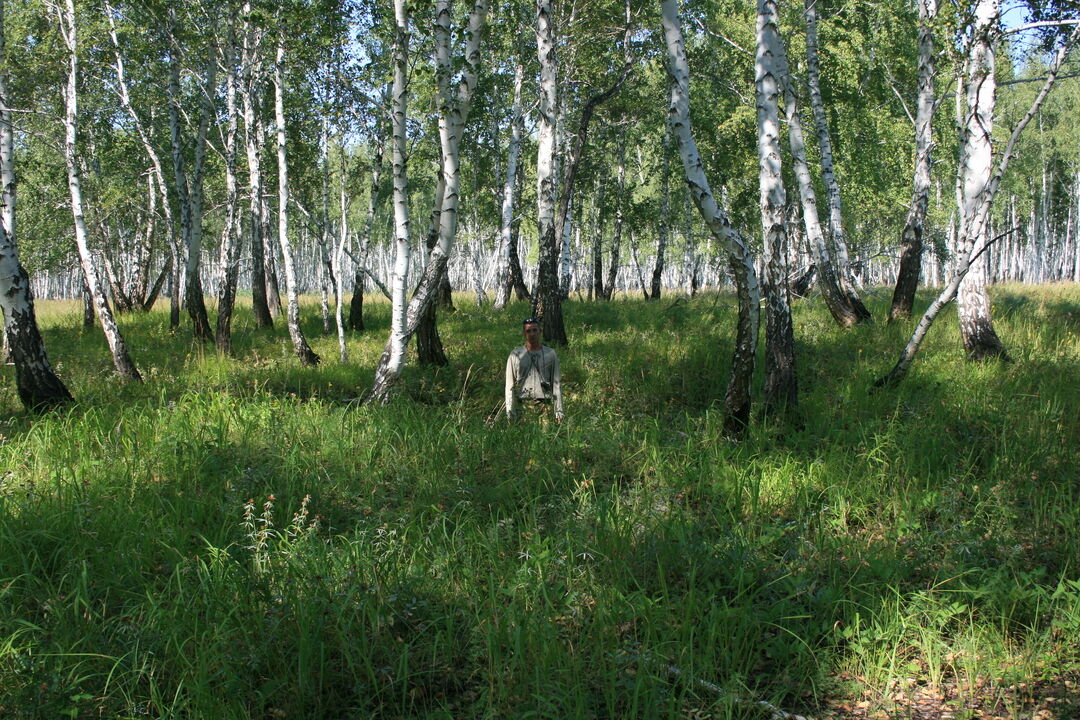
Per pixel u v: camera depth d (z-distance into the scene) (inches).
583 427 288.5
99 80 758.5
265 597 156.6
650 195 1327.5
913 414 300.0
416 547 185.3
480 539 190.5
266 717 135.3
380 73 518.0
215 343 569.9
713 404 341.1
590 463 262.1
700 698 137.4
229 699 132.9
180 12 623.8
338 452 256.4
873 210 1087.6
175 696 131.3
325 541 186.4
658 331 581.9
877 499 222.2
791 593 165.9
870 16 770.2
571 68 840.9
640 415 320.8
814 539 195.6
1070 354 413.1
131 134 847.7
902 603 163.3
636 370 418.3
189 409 307.7
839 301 584.1
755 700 136.7
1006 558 179.6
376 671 148.2
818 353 455.8
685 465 245.3
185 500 209.3
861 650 146.5
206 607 154.9
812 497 226.4
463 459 254.7
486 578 174.9
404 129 344.5
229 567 167.3
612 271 1148.5
